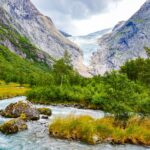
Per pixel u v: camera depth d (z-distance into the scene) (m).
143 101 35.69
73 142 26.97
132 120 32.41
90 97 68.81
